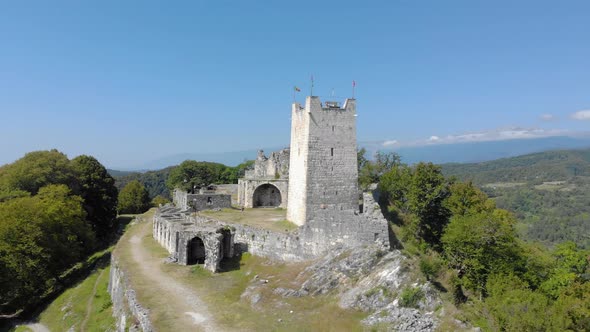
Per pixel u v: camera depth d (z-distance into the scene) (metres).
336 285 37.22
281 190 73.88
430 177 53.53
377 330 29.12
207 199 71.44
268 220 59.19
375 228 40.25
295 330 30.52
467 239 43.91
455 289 35.03
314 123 51.44
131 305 37.31
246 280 42.84
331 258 40.22
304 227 45.28
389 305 32.16
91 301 50.69
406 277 34.62
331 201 51.91
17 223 56.78
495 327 29.12
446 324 29.19
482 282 41.94
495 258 44.97
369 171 80.88
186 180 112.75
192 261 50.69
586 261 55.94
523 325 28.89
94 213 89.06
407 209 58.62
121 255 53.84
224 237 50.25
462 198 56.69
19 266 55.31
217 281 43.00
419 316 30.11
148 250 56.84
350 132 52.69
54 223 62.78
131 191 119.31
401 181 61.56
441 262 42.16
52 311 53.16
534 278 47.84
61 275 67.19
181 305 36.25
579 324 32.19
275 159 84.19
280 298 36.78
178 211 68.69
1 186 77.00
